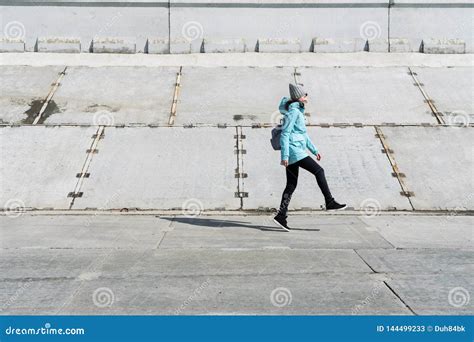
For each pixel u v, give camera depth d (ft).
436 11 100.99
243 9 100.32
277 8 100.22
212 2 100.07
